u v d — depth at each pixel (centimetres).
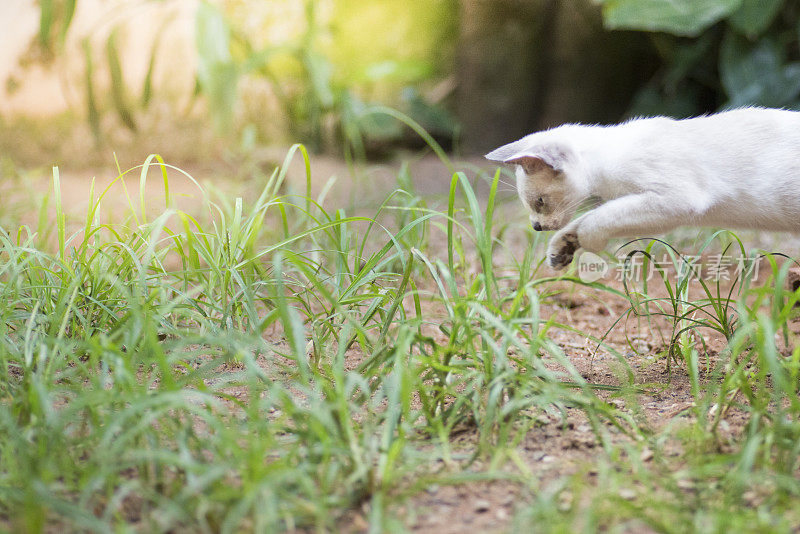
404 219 538
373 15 1063
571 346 393
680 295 396
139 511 233
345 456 249
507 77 976
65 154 951
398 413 273
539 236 560
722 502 233
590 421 289
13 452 250
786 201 365
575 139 387
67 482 238
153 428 274
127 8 976
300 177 818
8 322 334
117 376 261
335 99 998
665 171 360
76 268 361
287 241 351
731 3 771
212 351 296
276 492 222
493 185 338
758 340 275
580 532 220
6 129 941
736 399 311
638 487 245
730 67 805
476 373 284
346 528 224
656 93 896
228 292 384
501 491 246
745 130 368
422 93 1067
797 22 815
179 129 987
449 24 1074
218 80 816
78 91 959
